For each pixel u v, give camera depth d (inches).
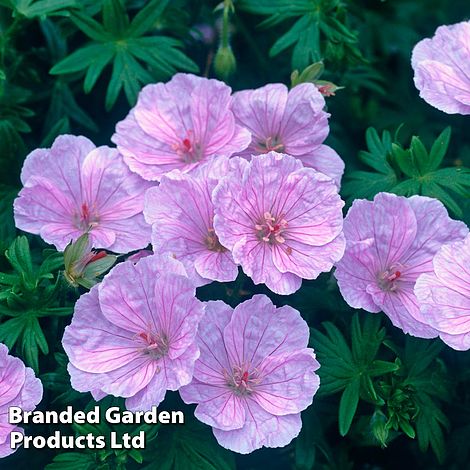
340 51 26.3
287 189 23.8
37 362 23.7
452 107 24.9
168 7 26.5
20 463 24.4
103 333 23.3
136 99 25.9
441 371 24.4
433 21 30.3
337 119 27.6
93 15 26.3
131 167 24.6
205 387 23.2
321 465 25.0
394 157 25.3
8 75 26.4
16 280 24.0
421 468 25.6
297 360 23.2
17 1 25.6
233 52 27.1
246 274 23.4
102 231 24.4
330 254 23.5
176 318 23.1
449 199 24.9
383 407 24.0
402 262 24.1
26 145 26.6
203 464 23.6
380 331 23.9
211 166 23.8
